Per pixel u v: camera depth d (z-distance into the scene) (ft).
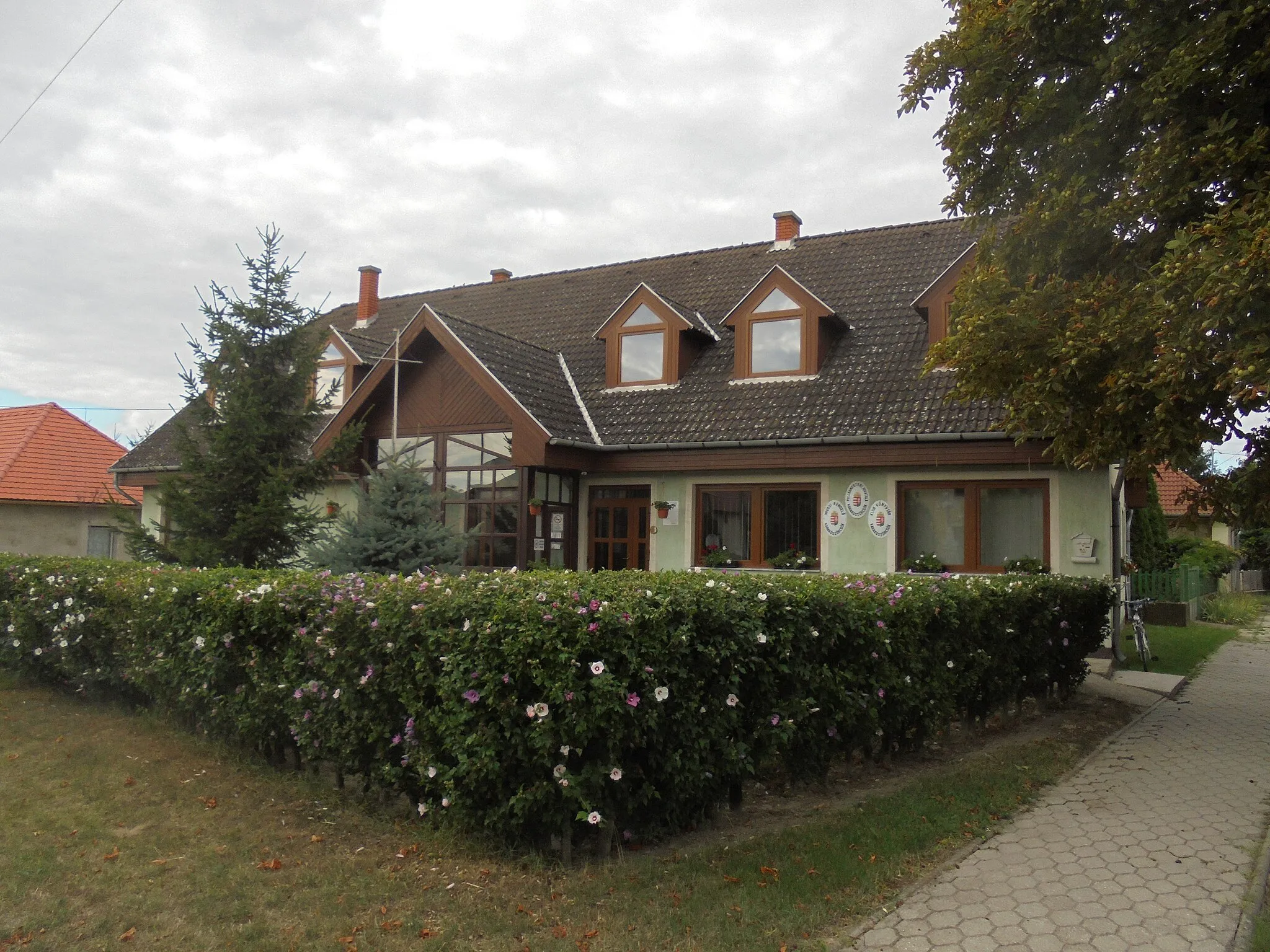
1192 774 24.44
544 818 16.47
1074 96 28.96
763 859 17.24
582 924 14.58
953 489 43.80
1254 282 21.27
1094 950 14.21
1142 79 27.32
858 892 16.08
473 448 51.70
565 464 48.65
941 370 45.65
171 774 22.03
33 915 14.71
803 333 50.08
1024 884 16.75
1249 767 25.17
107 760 23.25
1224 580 91.25
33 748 24.67
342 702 19.31
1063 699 33.68
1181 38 25.82
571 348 62.03
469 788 16.92
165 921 14.58
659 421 50.42
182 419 38.88
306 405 39.19
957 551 43.68
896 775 23.72
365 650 18.65
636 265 71.92
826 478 46.24
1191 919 15.33
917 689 23.02
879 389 46.47
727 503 49.14
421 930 14.30
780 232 66.39
